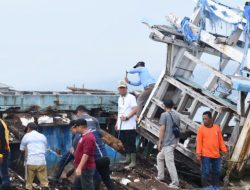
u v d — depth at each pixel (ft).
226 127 39.93
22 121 38.19
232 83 35.17
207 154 34.42
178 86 39.78
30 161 32.71
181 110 40.01
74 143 31.83
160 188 35.09
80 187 29.27
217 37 38.42
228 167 36.52
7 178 31.40
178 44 40.22
